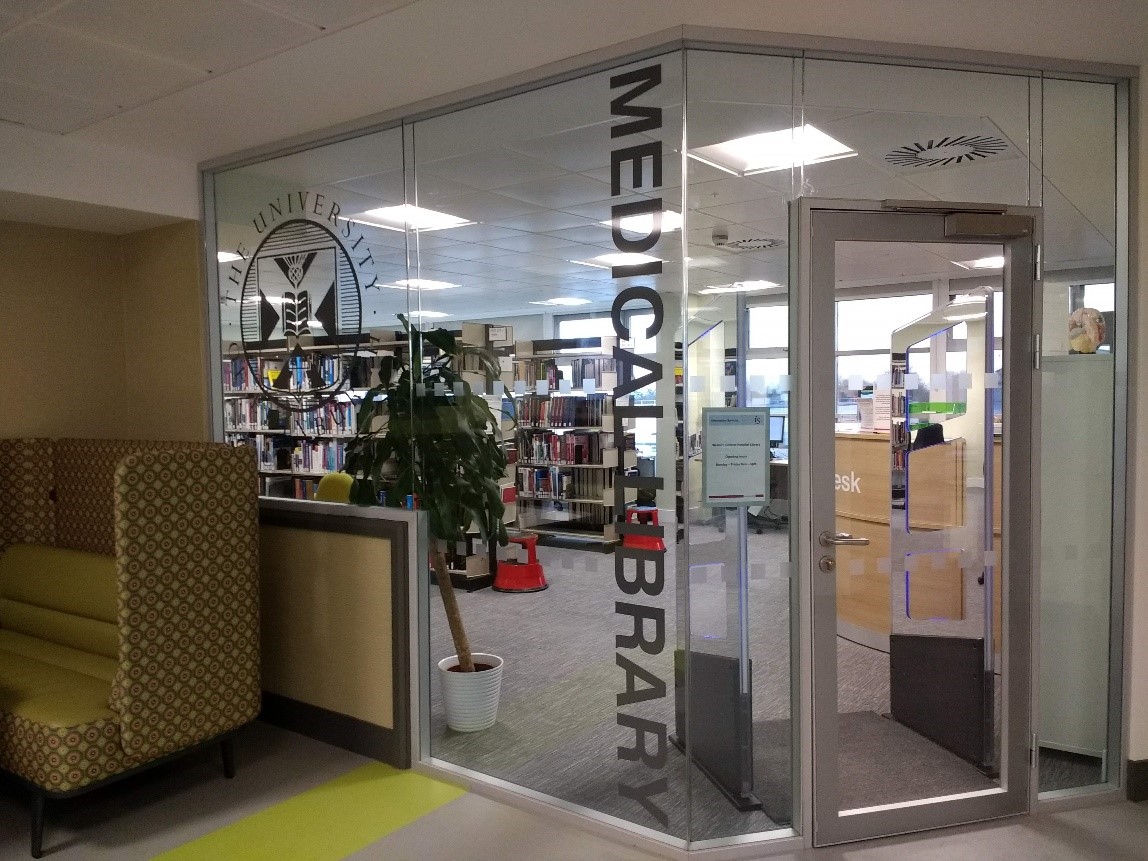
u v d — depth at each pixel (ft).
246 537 10.39
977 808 9.14
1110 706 9.77
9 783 10.46
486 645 10.55
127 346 14.67
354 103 10.62
